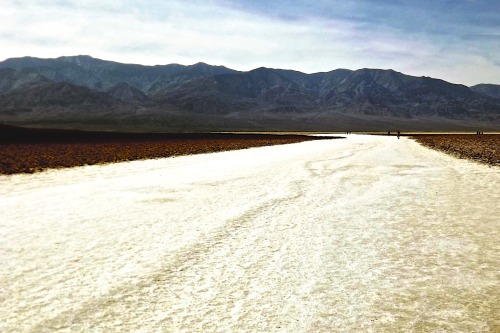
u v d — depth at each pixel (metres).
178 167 22.88
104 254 7.42
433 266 6.88
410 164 24.12
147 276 6.37
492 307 5.38
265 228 9.34
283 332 4.71
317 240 8.41
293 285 6.06
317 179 17.48
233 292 5.80
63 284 6.03
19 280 6.17
